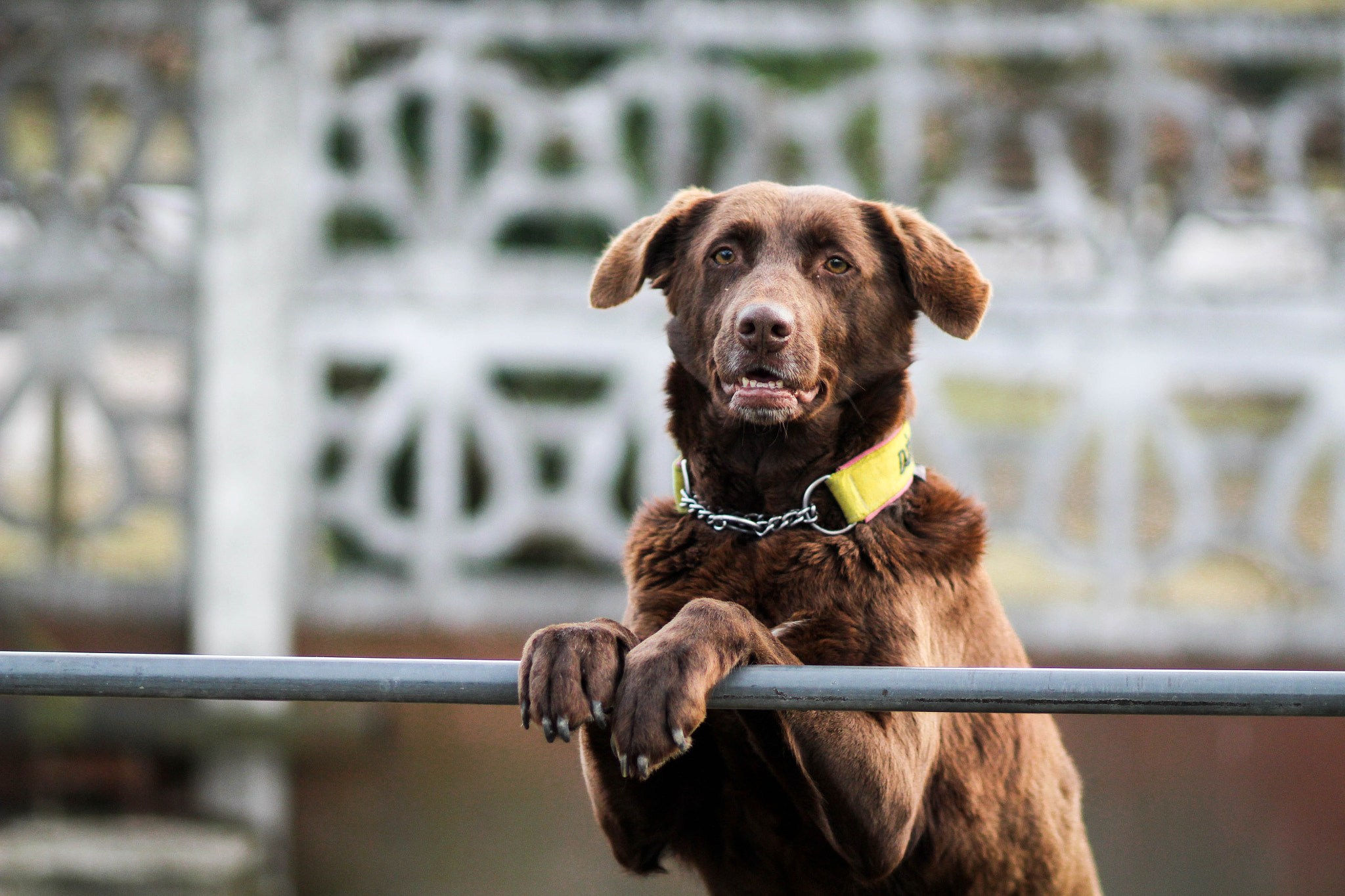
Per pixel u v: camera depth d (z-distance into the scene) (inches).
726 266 166.7
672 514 164.7
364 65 393.7
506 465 356.5
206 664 115.6
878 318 168.4
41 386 358.0
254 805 338.6
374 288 354.6
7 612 351.3
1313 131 398.3
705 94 361.4
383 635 354.6
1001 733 170.7
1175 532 358.0
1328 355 358.0
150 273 357.1
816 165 363.6
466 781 349.4
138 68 357.1
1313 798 346.3
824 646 148.3
